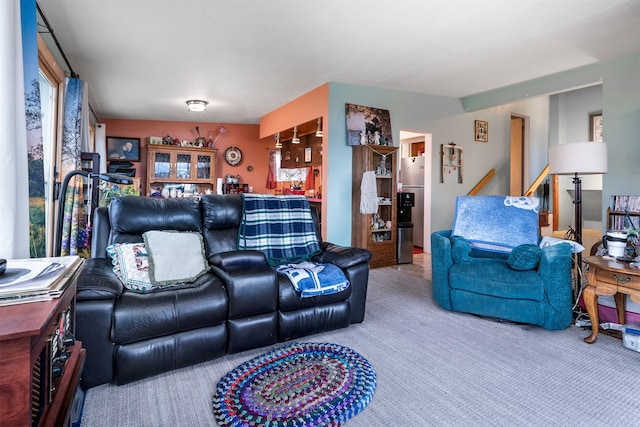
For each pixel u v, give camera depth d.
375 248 4.73
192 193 6.93
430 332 2.54
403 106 5.28
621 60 3.92
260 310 2.19
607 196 4.06
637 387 1.80
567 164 2.96
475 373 1.95
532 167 7.21
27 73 1.83
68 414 0.94
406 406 1.64
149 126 6.92
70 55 3.63
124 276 2.02
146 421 1.53
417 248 6.17
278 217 2.94
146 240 2.26
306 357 2.10
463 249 2.93
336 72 4.27
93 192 3.17
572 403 1.67
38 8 2.60
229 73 4.25
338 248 2.84
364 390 1.74
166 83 4.61
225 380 1.85
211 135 7.25
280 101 5.57
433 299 3.33
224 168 7.31
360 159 4.73
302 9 2.75
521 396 1.72
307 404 1.63
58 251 1.65
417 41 3.38
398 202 5.07
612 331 2.52
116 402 1.66
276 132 6.06
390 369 1.99
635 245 2.38
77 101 3.22
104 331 1.74
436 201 5.75
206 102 5.60
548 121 7.47
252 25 3.01
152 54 3.62
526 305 2.57
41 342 0.78
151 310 1.82
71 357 1.22
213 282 2.14
